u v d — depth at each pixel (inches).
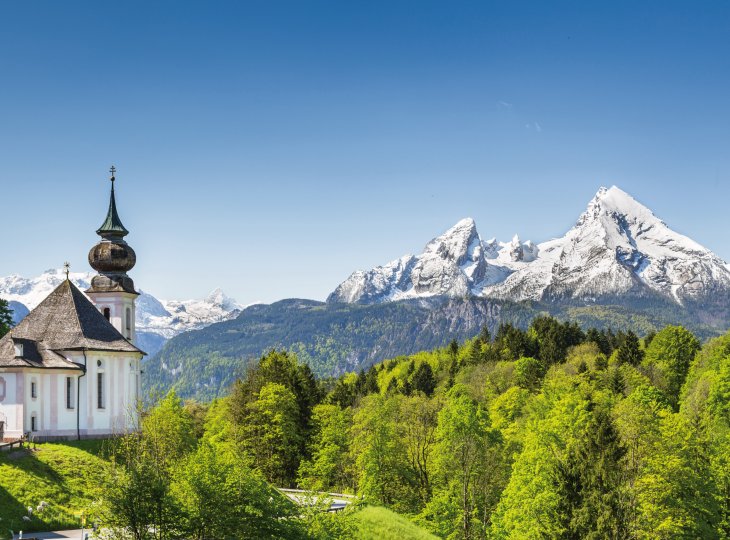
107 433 4852.4
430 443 5393.7
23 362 4478.3
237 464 2807.6
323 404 6087.6
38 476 3887.8
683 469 4124.0
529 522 3981.3
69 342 4830.2
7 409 4471.0
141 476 2522.1
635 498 3843.5
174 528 2495.1
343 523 3102.9
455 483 4763.8
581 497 3853.3
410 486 5201.8
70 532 3462.1
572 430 4707.2
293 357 6515.8
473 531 4552.2
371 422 5172.2
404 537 4055.1
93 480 2556.6
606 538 3700.8
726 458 4638.3
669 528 3789.4
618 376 7244.1
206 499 2588.6
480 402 7559.1
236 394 5944.9
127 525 2475.4
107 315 6003.9
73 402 4751.5
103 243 6053.2
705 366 7549.2
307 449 5748.0
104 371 4889.3
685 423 4574.3
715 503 4185.5
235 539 2576.3
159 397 4940.9
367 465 5059.1
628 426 4357.8
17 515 3535.9
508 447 5191.9
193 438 4879.4
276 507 2748.5
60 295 5032.0
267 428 5570.9
